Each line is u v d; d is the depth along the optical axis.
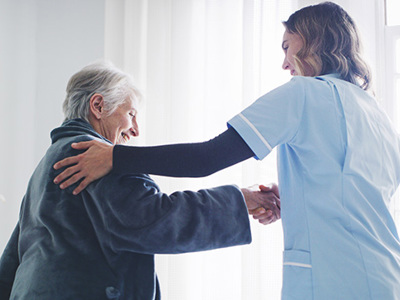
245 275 2.17
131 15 2.50
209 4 2.43
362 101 1.20
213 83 2.39
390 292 1.01
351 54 1.28
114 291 1.06
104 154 1.10
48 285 1.05
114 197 1.08
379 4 2.29
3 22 2.66
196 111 2.41
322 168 1.09
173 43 2.44
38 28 2.70
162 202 1.10
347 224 1.05
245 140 1.06
